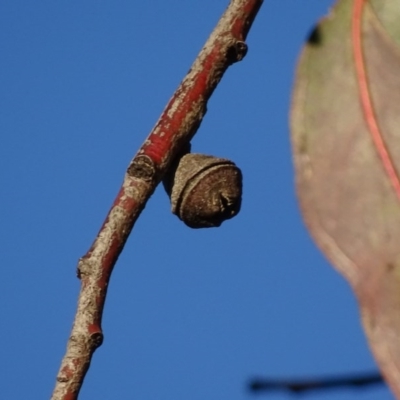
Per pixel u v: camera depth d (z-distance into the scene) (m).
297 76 0.39
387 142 0.39
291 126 0.39
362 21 0.40
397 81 0.39
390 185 0.39
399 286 0.36
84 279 0.44
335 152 0.39
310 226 0.38
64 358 0.43
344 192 0.38
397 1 0.40
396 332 0.36
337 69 0.39
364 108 0.39
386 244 0.37
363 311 0.36
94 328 0.44
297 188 0.38
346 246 0.38
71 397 0.43
